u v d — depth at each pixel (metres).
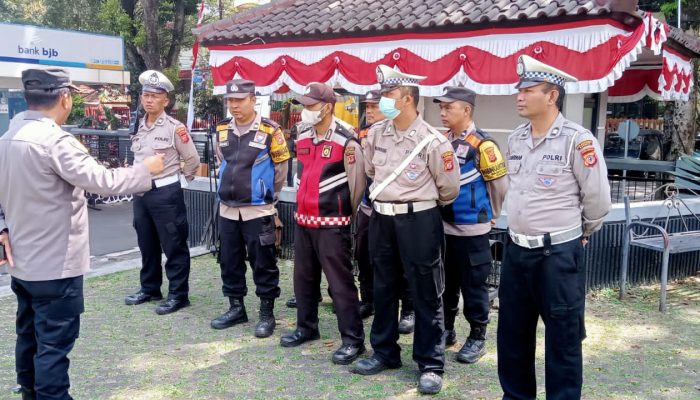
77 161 3.08
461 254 4.28
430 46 6.75
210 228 7.71
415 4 7.62
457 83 6.57
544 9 6.04
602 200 3.08
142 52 19.36
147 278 5.71
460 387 3.94
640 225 5.96
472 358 4.32
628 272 6.20
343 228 4.27
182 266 5.46
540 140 3.18
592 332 4.99
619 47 5.63
